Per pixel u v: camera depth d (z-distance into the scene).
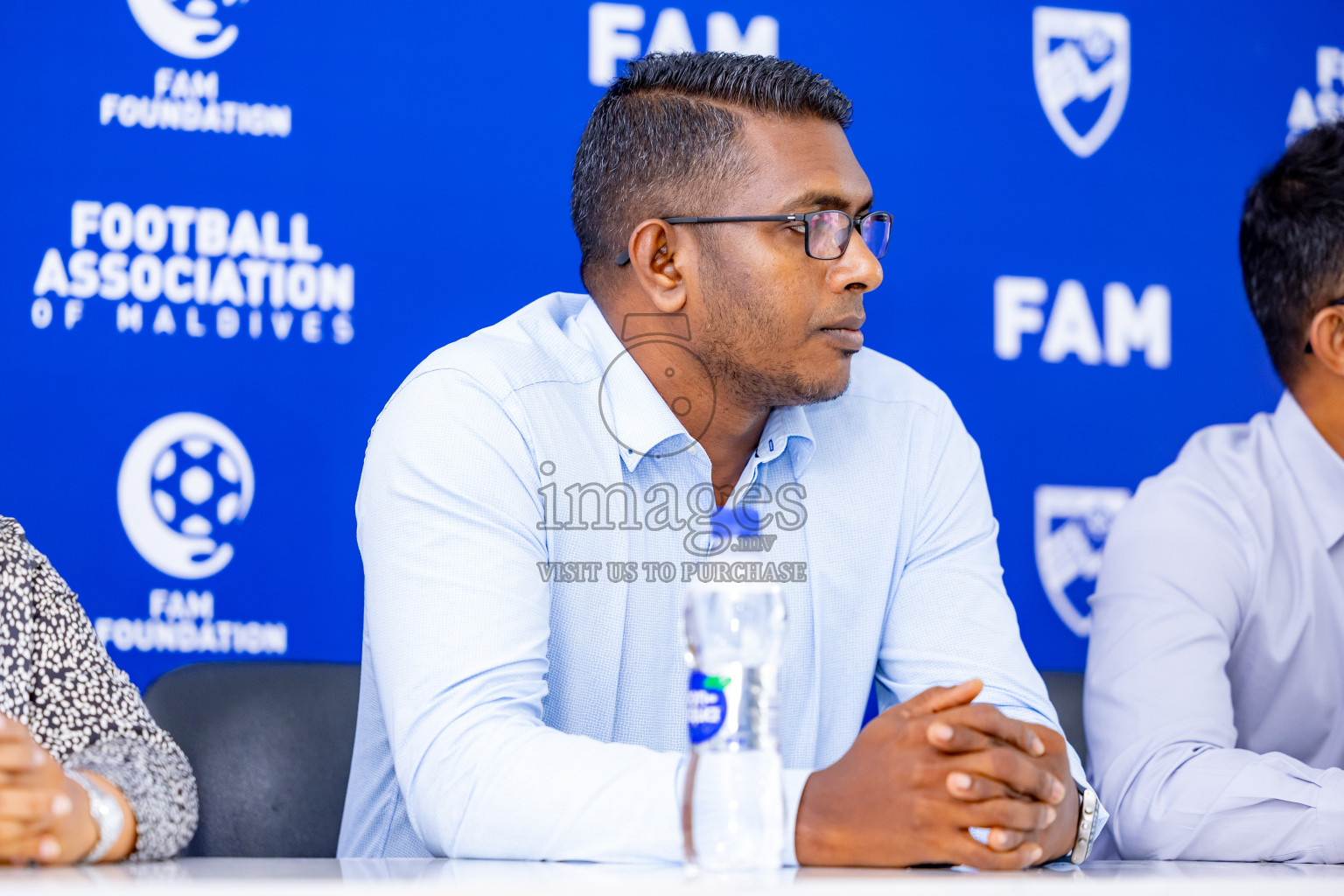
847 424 1.91
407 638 1.48
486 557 1.53
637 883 0.94
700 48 2.98
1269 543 2.25
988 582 1.87
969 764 1.17
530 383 1.70
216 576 2.72
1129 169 3.17
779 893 0.87
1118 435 3.12
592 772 1.28
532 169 2.90
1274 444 2.33
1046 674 2.27
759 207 1.67
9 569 1.58
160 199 2.73
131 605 2.68
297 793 1.94
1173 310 3.18
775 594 1.18
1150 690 2.07
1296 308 2.30
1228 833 1.74
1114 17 3.19
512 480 1.60
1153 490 2.32
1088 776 2.15
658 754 1.29
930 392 2.01
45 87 2.68
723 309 1.70
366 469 1.66
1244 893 0.94
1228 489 2.28
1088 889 0.92
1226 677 2.13
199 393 2.73
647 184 1.74
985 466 3.04
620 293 1.78
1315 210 2.25
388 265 2.82
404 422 1.63
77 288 2.68
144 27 2.74
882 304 3.01
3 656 1.54
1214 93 3.23
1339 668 2.27
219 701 1.95
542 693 1.50
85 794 1.23
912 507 1.90
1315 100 3.29
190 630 2.71
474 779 1.32
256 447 2.75
